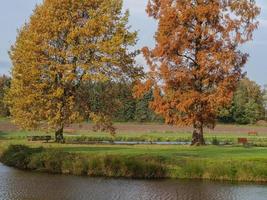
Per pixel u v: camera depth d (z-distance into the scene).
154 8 51.16
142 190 28.19
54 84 50.88
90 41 51.28
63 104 50.94
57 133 52.91
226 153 39.81
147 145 50.56
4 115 117.19
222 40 49.09
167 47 49.03
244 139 56.59
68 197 26.03
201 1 49.03
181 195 27.03
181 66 49.53
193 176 32.16
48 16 50.72
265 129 111.44
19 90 50.69
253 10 49.41
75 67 50.81
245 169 31.92
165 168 32.50
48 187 28.70
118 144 52.31
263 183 31.06
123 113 132.12
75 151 39.12
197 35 48.84
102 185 29.50
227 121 134.50
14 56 54.12
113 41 50.66
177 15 49.03
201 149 44.34
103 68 51.34
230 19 49.25
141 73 53.78
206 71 48.00
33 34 50.72
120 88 54.16
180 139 68.94
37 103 50.28
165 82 49.19
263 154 38.97
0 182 30.22
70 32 50.25
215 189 28.73
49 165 34.81
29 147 40.88
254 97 139.00
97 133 84.75
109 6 52.25
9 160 39.19
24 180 30.94
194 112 48.72
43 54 50.91
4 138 64.19
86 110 53.19
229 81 48.00
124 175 32.50
